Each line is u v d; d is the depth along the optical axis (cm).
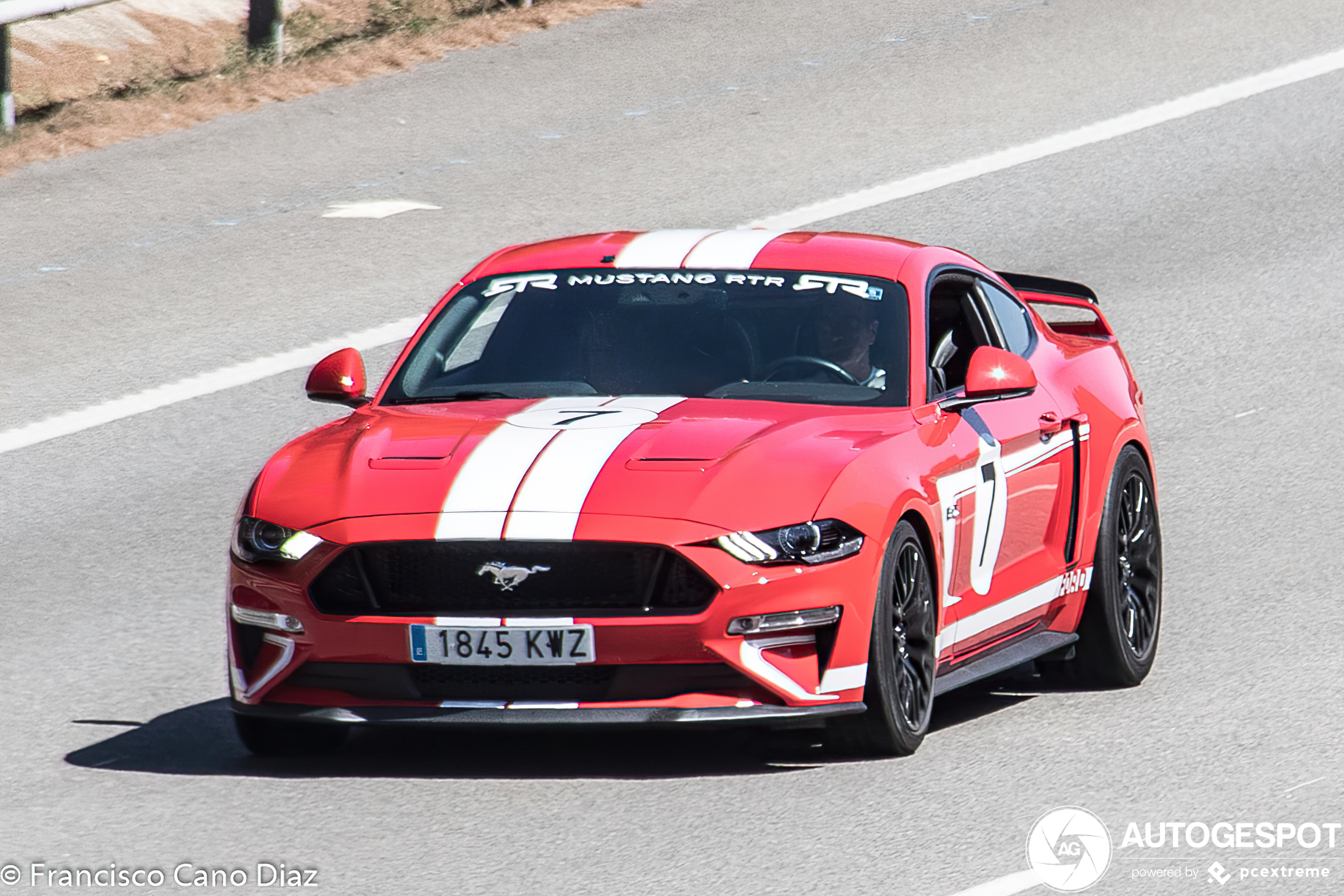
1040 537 2605
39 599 3077
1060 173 5744
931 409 2436
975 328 2706
